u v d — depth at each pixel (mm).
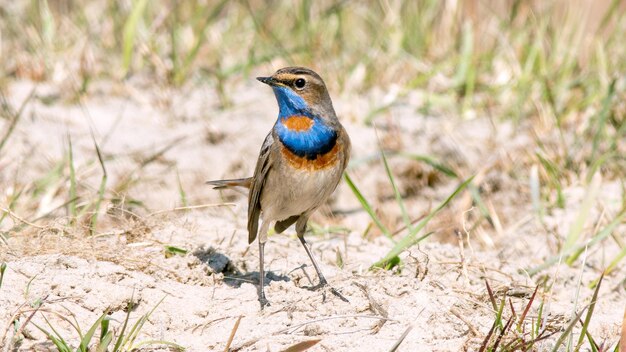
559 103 14703
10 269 8328
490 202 13070
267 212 9102
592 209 11914
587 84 14930
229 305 8453
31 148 13258
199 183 13406
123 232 9750
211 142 14164
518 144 14031
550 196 12617
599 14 17938
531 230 11883
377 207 13781
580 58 16250
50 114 14250
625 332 7574
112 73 15641
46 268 8438
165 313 8211
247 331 7938
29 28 16094
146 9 17094
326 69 15656
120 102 15070
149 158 13336
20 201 11602
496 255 10812
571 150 13492
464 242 11875
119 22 16594
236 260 9797
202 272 9039
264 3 18250
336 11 16906
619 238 11008
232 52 16672
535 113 14539
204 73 15773
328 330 7871
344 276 9070
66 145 13492
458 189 9898
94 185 12594
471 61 15477
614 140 13031
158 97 14992
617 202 11961
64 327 7789
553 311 8812
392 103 15203
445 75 16109
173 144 13055
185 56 16266
